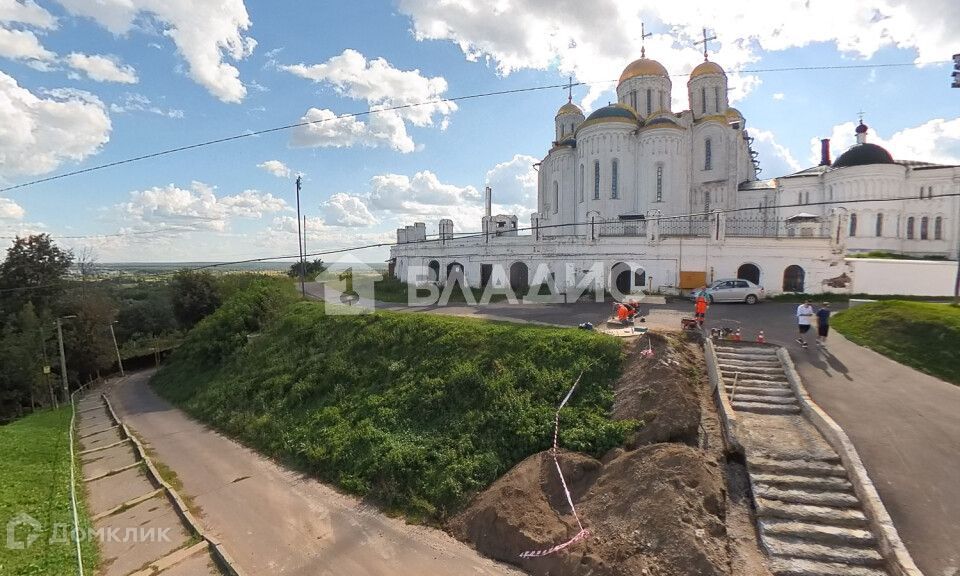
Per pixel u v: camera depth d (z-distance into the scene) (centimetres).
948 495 814
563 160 4100
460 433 1253
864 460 905
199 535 1029
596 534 857
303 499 1178
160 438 1802
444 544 948
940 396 1134
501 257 3372
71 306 3875
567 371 1352
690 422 1062
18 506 1135
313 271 5897
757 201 3750
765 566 746
